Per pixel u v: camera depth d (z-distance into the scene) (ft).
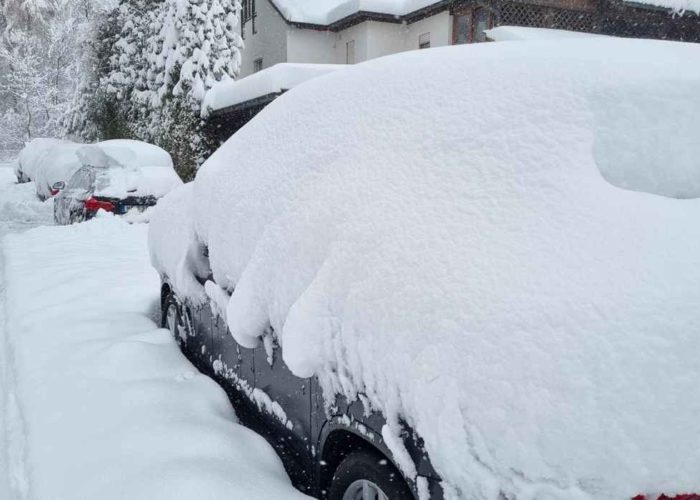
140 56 65.72
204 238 11.87
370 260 7.26
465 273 6.31
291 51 71.87
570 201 6.39
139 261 25.48
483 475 5.50
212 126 55.47
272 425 9.75
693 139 6.98
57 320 16.52
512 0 47.75
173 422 10.14
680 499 4.79
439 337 6.13
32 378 12.69
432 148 7.68
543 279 5.84
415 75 8.77
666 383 5.03
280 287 8.66
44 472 9.17
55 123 116.06
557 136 6.93
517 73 7.75
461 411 5.72
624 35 52.70
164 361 12.94
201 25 54.60
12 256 26.45
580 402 5.11
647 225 6.03
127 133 66.69
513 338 5.61
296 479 9.16
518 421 5.31
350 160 8.57
